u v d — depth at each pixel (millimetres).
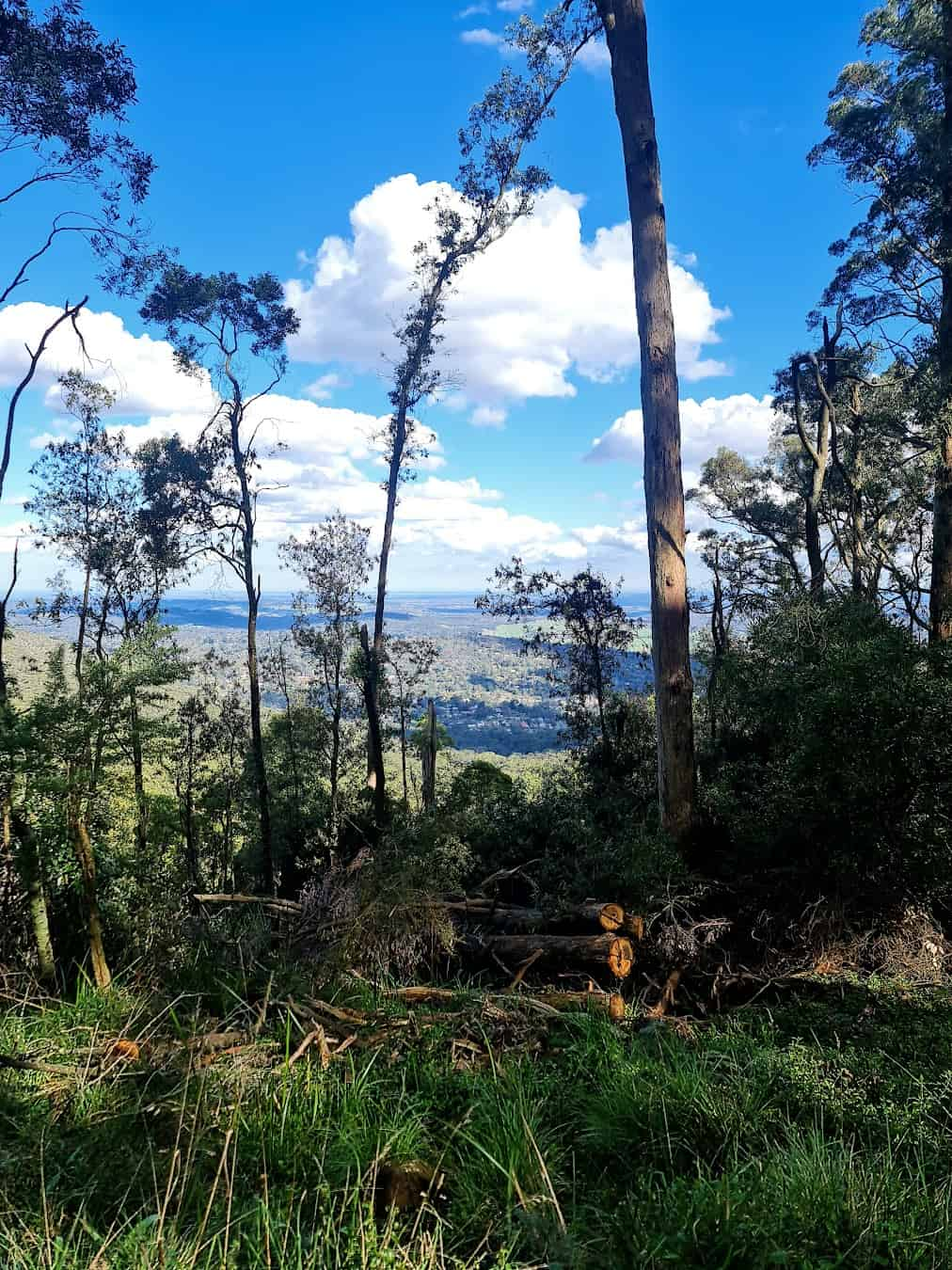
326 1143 2682
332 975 4516
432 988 4395
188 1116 2852
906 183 12695
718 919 5250
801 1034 3867
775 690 6098
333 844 10562
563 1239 2129
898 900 5160
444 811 6926
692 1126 2832
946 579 12367
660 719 7078
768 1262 2082
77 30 8531
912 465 14023
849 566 13203
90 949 4262
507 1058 3426
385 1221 2361
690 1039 3814
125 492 18172
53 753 4320
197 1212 2244
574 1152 2699
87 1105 2994
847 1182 2404
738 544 16531
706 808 6902
